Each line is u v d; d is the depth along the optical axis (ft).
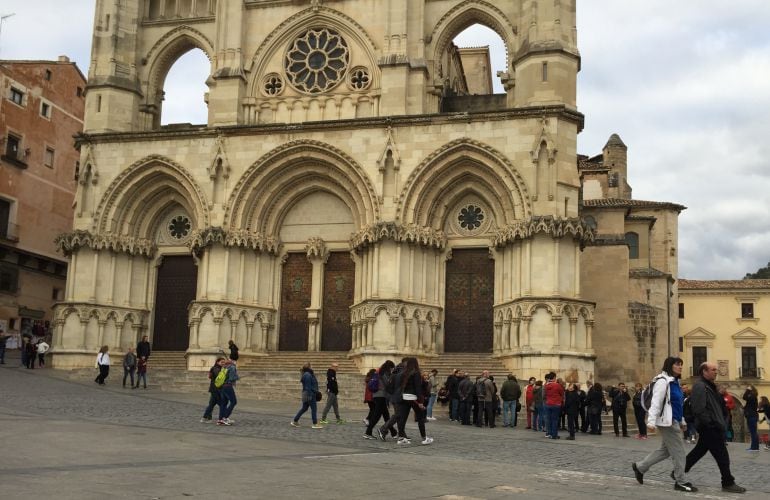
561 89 149.69
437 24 163.94
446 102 169.17
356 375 138.00
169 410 106.32
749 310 307.99
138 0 177.47
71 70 229.45
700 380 57.67
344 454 68.23
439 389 128.67
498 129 148.66
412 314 148.87
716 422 56.24
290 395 133.49
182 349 168.14
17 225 204.95
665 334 206.39
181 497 43.60
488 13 161.58
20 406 101.76
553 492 51.11
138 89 174.29
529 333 141.18
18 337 202.80
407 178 151.43
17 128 207.62
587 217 199.31
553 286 141.28
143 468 53.62
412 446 78.43
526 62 152.35
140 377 142.10
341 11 167.02
